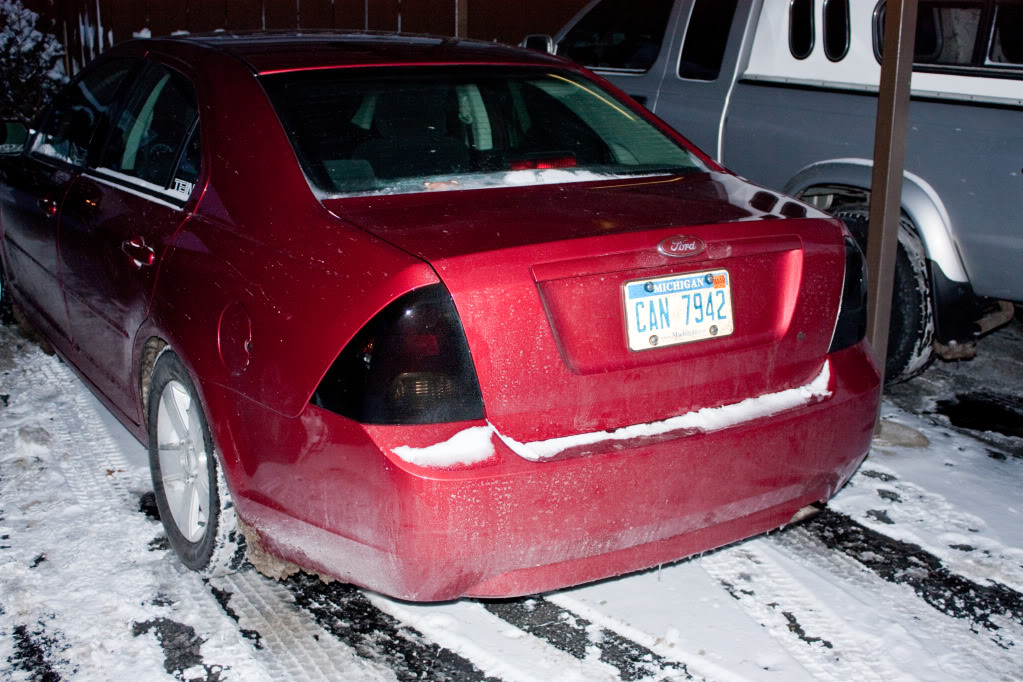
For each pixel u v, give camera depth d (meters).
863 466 3.87
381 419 2.26
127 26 9.30
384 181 2.82
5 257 4.95
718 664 2.69
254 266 2.62
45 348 4.98
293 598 3.00
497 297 2.28
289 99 3.03
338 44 3.49
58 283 4.01
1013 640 2.83
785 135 4.92
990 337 5.42
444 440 2.26
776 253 2.62
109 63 3.99
